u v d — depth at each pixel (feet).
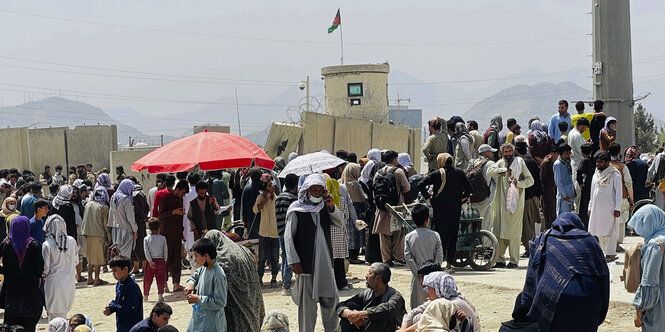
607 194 43.86
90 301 47.75
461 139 53.78
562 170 48.08
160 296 45.60
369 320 27.14
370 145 104.06
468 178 49.37
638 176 54.75
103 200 54.49
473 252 46.96
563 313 24.23
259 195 46.19
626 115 59.00
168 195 46.70
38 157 99.04
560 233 25.20
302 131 97.96
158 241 45.55
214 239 30.50
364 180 50.72
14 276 37.01
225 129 90.58
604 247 44.39
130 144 121.49
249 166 51.11
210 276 28.55
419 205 32.91
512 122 56.34
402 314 27.58
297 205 33.65
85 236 54.49
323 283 33.55
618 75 58.85
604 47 59.11
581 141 50.85
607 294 24.59
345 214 42.57
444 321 23.48
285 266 43.75
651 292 26.94
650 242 26.94
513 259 47.52
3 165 97.55
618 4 58.80
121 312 31.86
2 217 52.75
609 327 33.04
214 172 58.80
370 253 49.80
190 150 47.67
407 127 107.76
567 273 24.38
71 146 99.71
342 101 157.07
